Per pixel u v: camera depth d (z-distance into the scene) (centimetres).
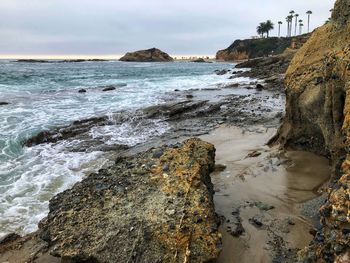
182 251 517
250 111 1739
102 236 546
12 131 1377
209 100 2127
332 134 757
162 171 663
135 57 12556
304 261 509
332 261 454
